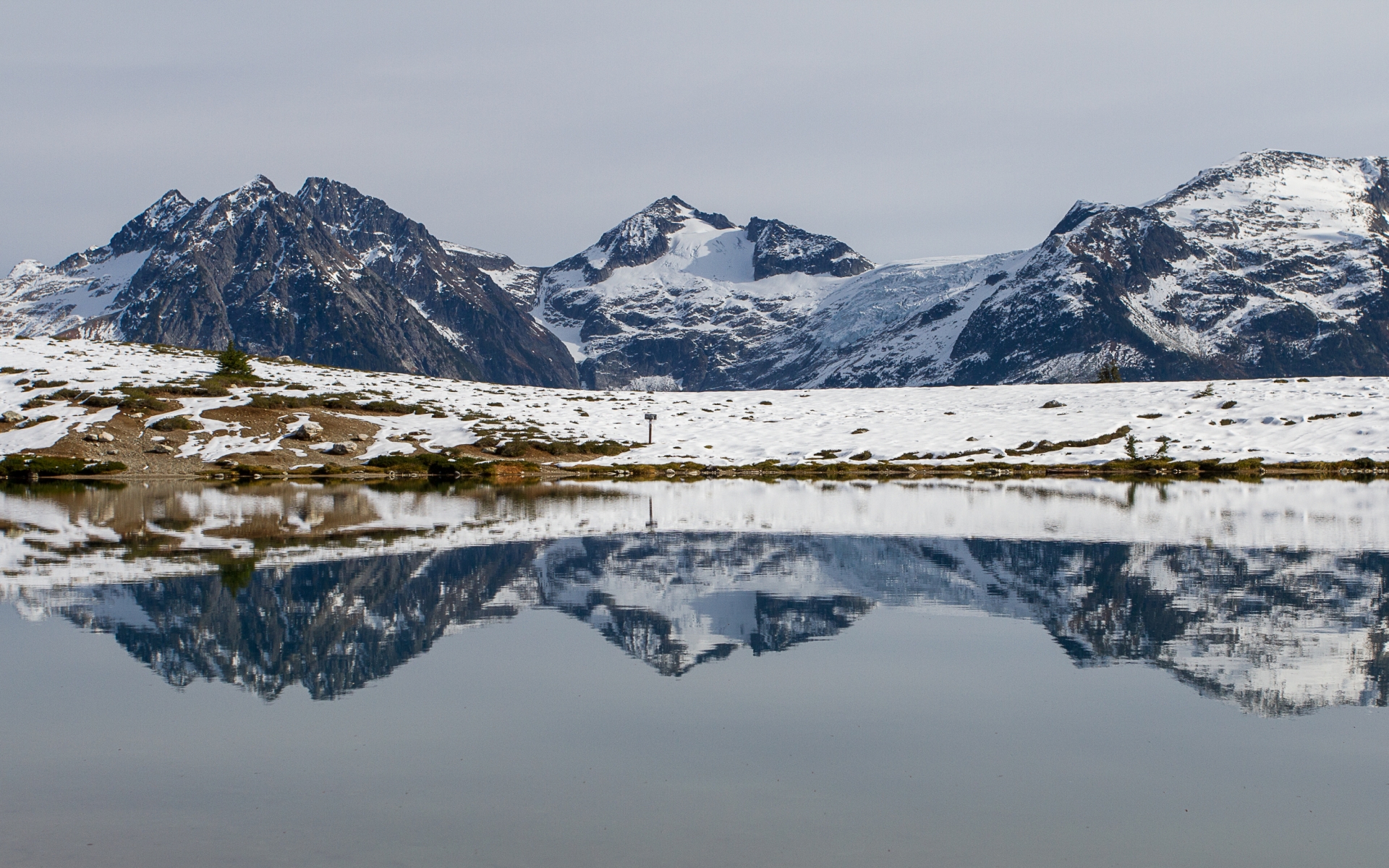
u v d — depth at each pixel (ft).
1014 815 40.01
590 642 66.39
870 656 62.80
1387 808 40.63
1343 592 82.99
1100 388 386.11
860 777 43.73
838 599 80.64
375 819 39.60
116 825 39.14
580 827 38.88
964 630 69.77
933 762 45.39
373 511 157.38
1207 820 39.65
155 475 261.03
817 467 281.54
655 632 69.26
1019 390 399.03
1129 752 46.47
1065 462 282.97
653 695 54.95
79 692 55.42
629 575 92.38
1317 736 48.49
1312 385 355.77
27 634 68.18
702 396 419.33
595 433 330.34
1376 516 144.46
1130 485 219.00
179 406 313.12
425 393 376.68
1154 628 69.87
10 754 46.44
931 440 316.81
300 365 425.28
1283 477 248.32
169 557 103.19
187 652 64.03
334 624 71.67
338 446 289.12
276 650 64.39
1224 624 71.36
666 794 41.91
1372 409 316.19
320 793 42.09
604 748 47.09
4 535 123.13
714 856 36.50
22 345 379.76
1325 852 36.96
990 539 118.83
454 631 69.72
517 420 340.80
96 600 79.36
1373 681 56.95
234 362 367.45
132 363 371.15
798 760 45.60
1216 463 272.10
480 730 49.52
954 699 53.98
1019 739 48.11
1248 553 105.60
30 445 274.77
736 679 57.98
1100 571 94.17
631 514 152.15
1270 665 60.34
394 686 56.59
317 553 106.93
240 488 217.97
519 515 150.92
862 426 340.18
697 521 142.00
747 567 97.14
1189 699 53.93
